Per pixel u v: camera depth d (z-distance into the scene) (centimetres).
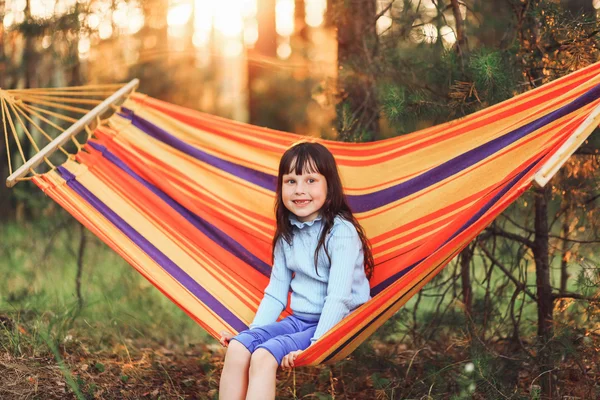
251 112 948
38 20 527
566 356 344
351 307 288
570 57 345
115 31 616
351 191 348
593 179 379
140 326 482
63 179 343
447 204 314
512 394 317
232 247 339
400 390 354
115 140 365
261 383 254
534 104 304
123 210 340
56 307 450
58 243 666
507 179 283
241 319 310
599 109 255
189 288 316
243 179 362
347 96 444
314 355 261
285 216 305
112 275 562
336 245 289
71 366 353
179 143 371
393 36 432
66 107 370
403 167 339
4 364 337
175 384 365
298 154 298
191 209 348
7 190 736
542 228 383
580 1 408
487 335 411
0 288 518
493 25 451
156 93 871
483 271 500
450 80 376
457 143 325
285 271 305
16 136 346
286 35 953
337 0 454
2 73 625
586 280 329
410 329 414
